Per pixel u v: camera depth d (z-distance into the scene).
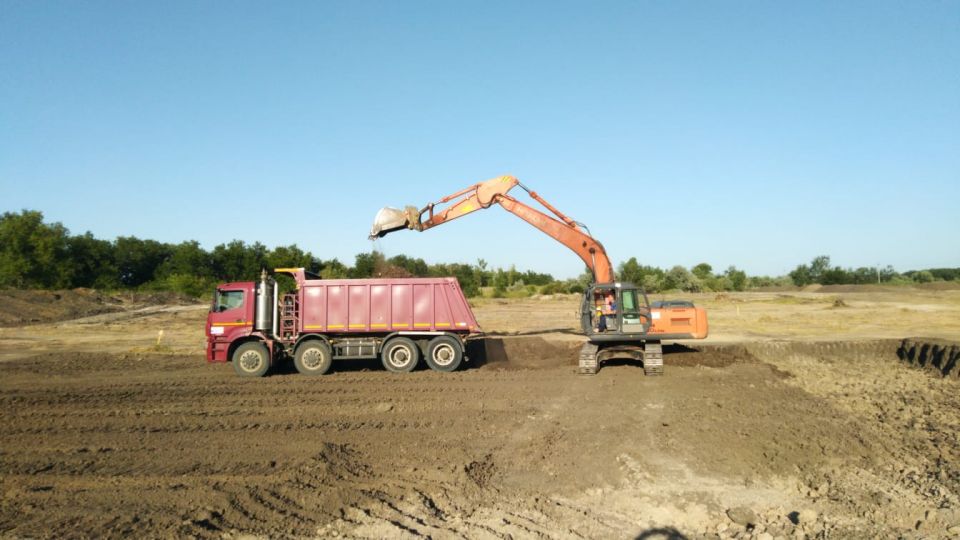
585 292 17.38
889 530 6.85
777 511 7.38
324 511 7.28
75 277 68.25
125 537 6.45
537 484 8.22
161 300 58.31
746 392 13.94
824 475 8.58
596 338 16.66
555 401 13.09
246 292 17.50
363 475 8.52
